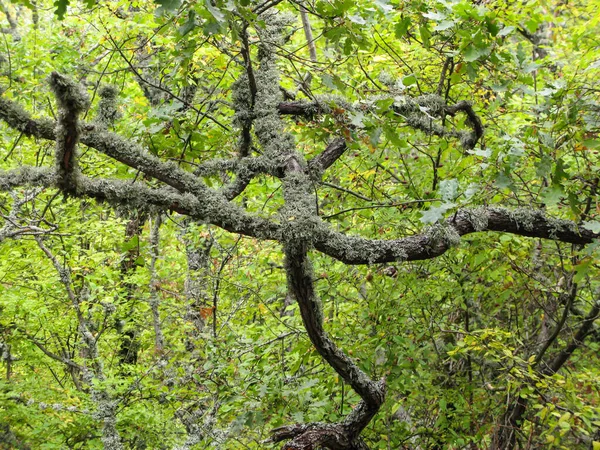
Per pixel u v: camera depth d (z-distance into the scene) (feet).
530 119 14.43
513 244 15.30
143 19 15.48
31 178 7.64
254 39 10.87
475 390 16.40
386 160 15.83
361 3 10.78
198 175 9.71
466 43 10.17
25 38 18.29
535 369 17.26
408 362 14.73
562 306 18.85
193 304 20.63
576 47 14.82
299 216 8.09
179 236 21.91
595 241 10.76
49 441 19.44
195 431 16.62
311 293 8.71
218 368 14.60
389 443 14.53
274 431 10.52
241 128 10.22
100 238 21.16
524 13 12.71
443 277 16.71
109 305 19.66
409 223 15.62
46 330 21.80
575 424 12.95
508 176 9.67
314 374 14.69
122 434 20.39
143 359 26.71
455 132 12.60
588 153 12.25
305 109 9.94
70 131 7.22
